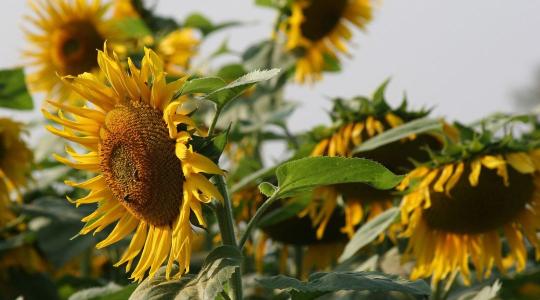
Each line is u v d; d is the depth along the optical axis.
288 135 7.77
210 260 3.56
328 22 8.83
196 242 7.48
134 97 3.72
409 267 5.76
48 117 3.77
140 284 3.62
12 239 7.39
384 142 5.37
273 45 8.66
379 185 3.71
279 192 3.76
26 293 7.49
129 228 3.82
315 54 8.84
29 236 7.34
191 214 3.58
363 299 5.47
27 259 7.55
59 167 7.86
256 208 6.54
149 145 3.61
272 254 7.69
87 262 7.57
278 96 8.27
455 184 5.44
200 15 8.61
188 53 8.08
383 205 6.18
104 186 3.82
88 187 3.80
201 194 3.55
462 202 5.43
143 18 8.38
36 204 7.06
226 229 3.65
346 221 6.41
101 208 3.81
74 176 7.83
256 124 7.82
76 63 8.31
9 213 7.49
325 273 3.91
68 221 6.86
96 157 3.82
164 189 3.62
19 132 7.49
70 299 4.66
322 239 6.83
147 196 3.64
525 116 5.50
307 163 3.58
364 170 3.63
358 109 6.06
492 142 5.36
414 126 5.43
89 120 3.78
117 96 3.74
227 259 3.52
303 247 7.06
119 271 7.29
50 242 6.76
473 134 5.50
